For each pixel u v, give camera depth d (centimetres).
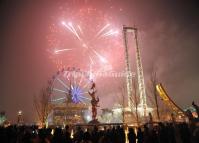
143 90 6306
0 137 1738
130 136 2056
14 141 1773
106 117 7212
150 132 2000
